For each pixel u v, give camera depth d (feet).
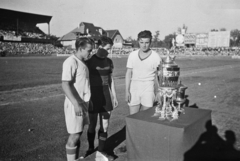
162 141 7.48
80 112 8.64
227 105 21.54
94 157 9.96
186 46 217.56
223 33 193.57
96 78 10.63
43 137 13.44
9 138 13.21
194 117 8.30
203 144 8.43
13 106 20.49
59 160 10.71
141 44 11.26
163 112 8.34
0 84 33.12
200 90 30.09
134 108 12.50
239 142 12.17
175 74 8.63
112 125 16.07
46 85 32.65
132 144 8.46
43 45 178.29
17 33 184.55
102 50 10.58
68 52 170.71
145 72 11.80
